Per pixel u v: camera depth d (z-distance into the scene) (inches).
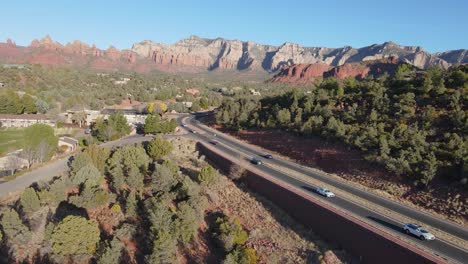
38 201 1427.2
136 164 1897.1
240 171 1873.8
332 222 1235.2
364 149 1939.0
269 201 1604.3
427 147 1729.8
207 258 1210.6
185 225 1267.2
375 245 1062.4
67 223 1122.0
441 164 1576.0
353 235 1143.6
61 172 2079.2
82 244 1141.7
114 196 1588.3
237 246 1230.9
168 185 1628.9
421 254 933.8
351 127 2206.0
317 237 1282.0
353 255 1139.9
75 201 1491.1
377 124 2143.2
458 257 1002.1
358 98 2593.5
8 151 2588.6
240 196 1694.1
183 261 1186.6
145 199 1542.8
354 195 1578.5
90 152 1950.1
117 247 1123.9
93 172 1726.1
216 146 2674.7
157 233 1179.3
